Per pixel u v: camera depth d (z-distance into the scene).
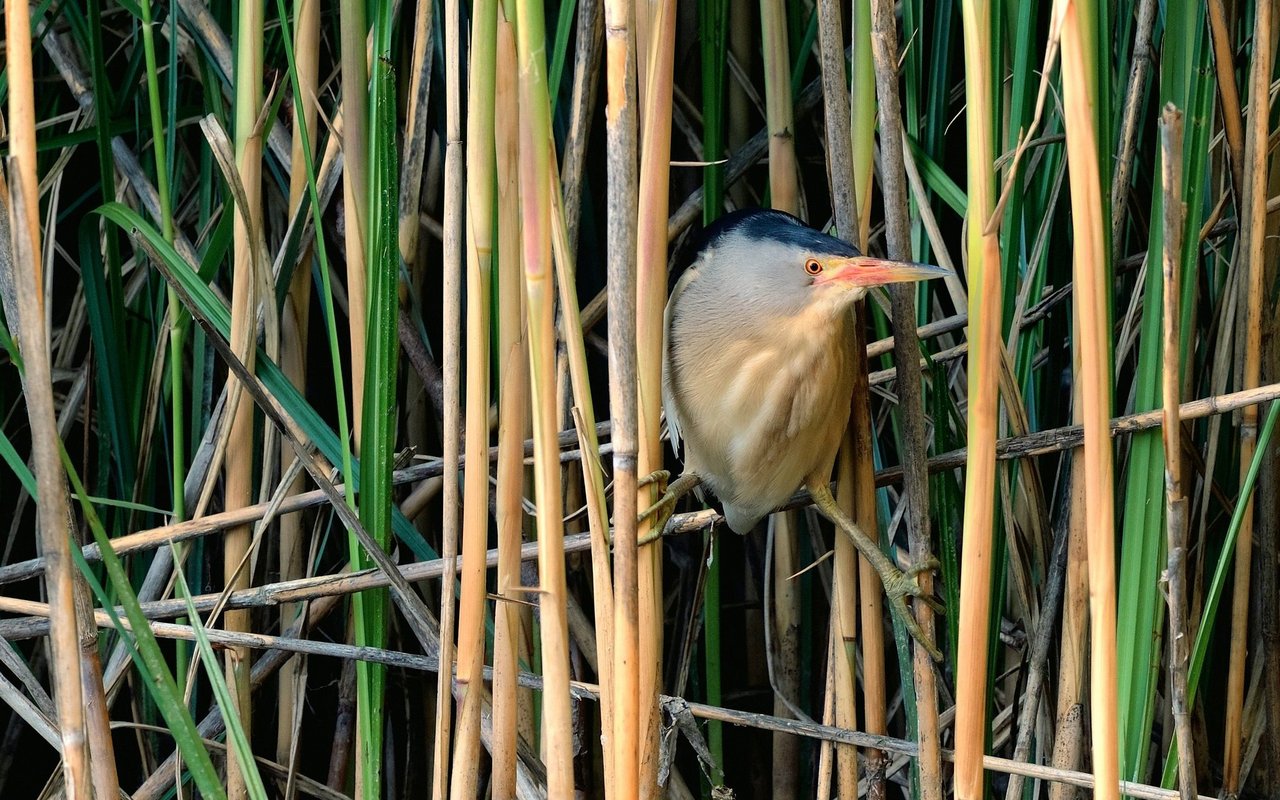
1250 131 2.89
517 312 2.39
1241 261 3.07
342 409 2.88
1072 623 3.02
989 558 2.19
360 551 3.18
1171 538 2.29
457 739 2.50
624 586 2.18
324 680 4.61
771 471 3.50
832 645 3.30
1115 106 3.54
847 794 3.23
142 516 3.97
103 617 3.27
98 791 2.53
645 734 2.54
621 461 2.13
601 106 4.28
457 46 2.33
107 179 3.53
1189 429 3.35
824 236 3.28
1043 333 3.95
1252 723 3.68
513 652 2.51
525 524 3.84
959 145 4.25
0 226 2.51
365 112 3.21
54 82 4.50
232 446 3.43
